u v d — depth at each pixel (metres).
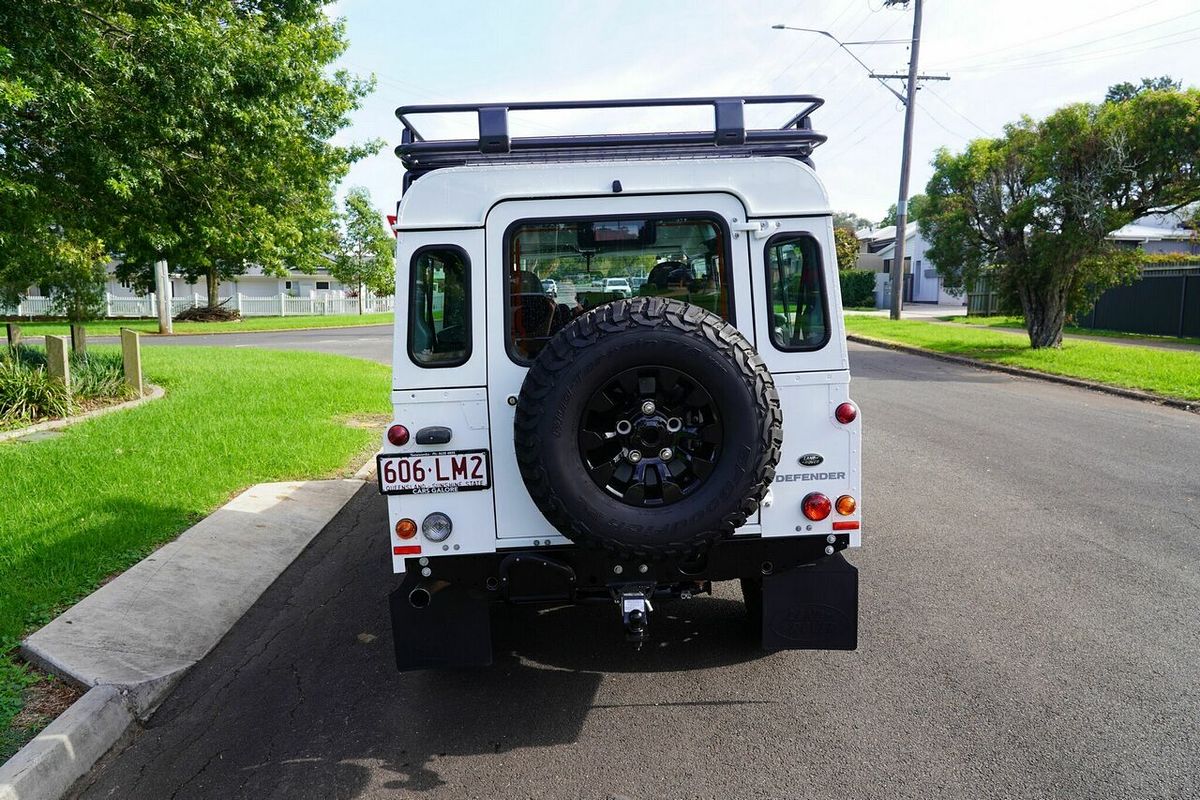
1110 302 24.91
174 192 10.88
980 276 19.02
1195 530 6.35
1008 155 17.58
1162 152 15.32
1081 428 10.39
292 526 6.77
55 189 9.87
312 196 14.47
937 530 6.46
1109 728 3.64
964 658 4.34
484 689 4.18
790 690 4.06
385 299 53.47
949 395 13.34
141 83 9.38
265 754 3.64
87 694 3.89
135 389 12.13
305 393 12.70
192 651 4.61
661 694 4.07
